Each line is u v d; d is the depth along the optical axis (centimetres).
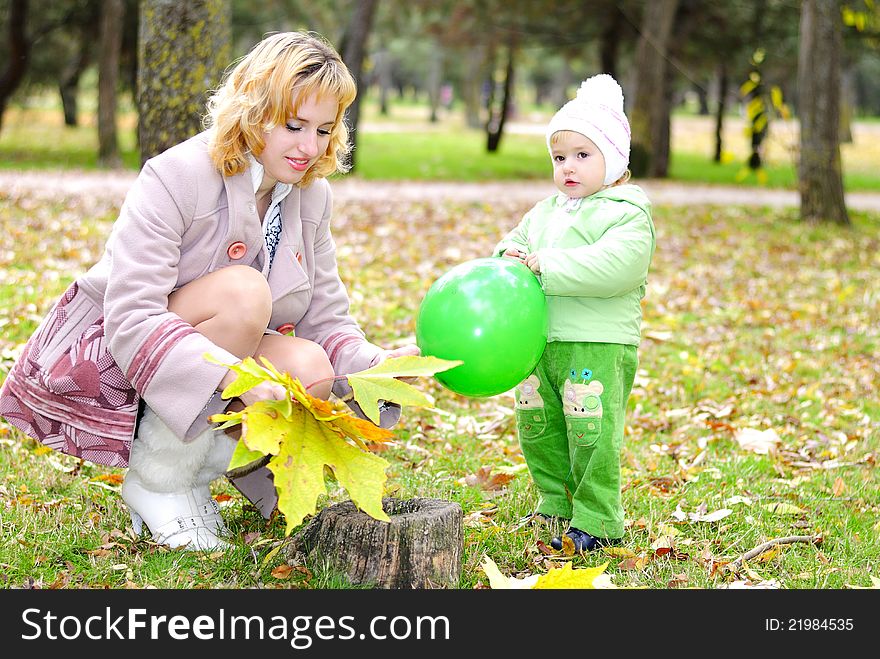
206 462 314
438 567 286
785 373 618
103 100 1823
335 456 256
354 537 285
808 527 365
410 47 5331
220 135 281
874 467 447
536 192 1694
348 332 322
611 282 313
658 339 640
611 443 325
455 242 1013
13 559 297
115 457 292
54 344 297
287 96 271
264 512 329
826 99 1398
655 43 2111
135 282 275
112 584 287
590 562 319
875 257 1136
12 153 2080
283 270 304
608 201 327
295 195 307
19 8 2056
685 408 527
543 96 7788
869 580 322
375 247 937
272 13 2658
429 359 268
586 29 2475
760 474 431
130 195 288
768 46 2430
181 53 556
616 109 328
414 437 442
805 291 908
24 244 796
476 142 3244
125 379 289
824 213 1420
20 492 351
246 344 286
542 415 340
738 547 346
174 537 308
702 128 4703
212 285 284
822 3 1386
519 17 2475
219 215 290
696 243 1164
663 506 376
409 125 4494
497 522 352
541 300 305
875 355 677
